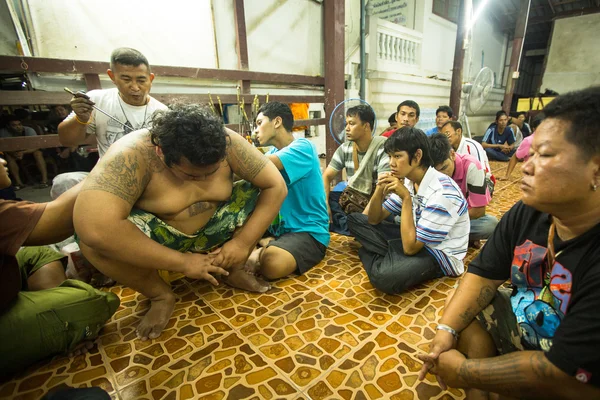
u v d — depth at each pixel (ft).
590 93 2.28
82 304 4.72
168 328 5.36
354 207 8.80
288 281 6.79
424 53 24.00
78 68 8.34
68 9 8.41
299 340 4.98
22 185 11.50
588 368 2.29
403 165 5.88
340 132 15.24
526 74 46.34
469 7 19.01
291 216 7.32
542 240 3.07
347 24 17.53
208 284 6.72
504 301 3.69
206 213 5.49
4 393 4.15
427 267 6.08
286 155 6.60
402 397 3.95
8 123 9.84
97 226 4.05
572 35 33.47
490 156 22.33
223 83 11.87
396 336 5.01
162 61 10.33
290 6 13.85
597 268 2.43
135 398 4.03
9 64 7.45
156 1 9.90
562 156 2.33
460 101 21.21
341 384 4.15
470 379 3.03
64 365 4.62
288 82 13.91
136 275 5.12
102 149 7.45
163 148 4.09
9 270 4.15
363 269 7.24
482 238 7.80
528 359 2.63
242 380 4.26
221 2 11.39
